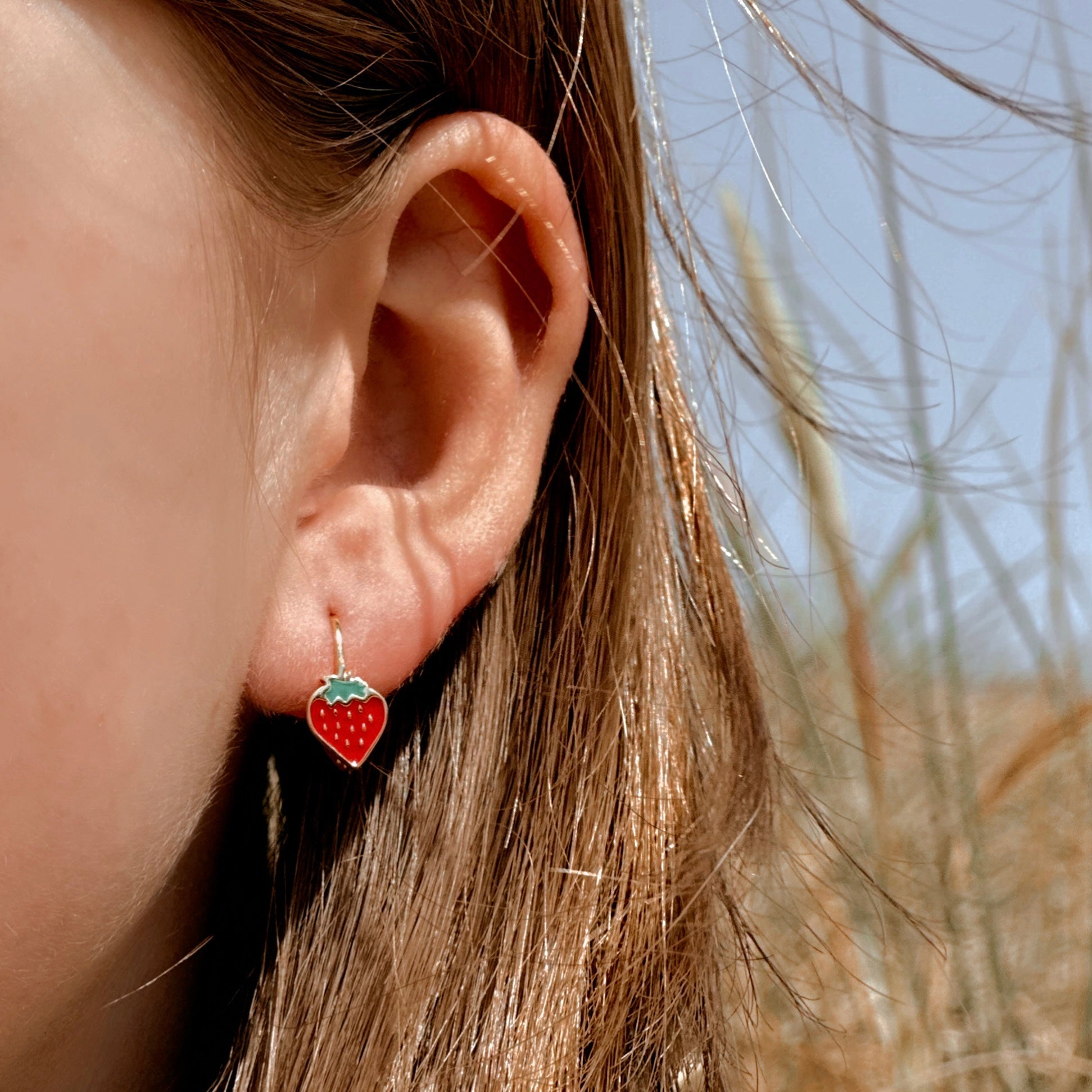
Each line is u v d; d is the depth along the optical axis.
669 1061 0.37
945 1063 0.43
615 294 0.37
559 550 0.37
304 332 0.34
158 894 0.34
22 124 0.32
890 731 0.48
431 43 0.35
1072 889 0.46
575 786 0.37
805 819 0.43
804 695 0.44
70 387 0.32
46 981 0.33
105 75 0.32
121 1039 0.35
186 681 0.33
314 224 0.34
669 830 0.37
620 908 0.37
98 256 0.32
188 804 0.33
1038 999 0.45
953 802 0.45
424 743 0.36
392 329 0.35
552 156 0.36
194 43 0.33
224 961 0.37
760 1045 0.43
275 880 0.36
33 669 0.32
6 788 0.32
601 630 0.37
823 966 0.46
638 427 0.37
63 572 0.32
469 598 0.35
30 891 0.32
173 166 0.33
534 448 0.35
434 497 0.35
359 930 0.36
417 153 0.34
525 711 0.37
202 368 0.33
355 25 0.34
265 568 0.34
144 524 0.33
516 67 0.36
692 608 0.39
